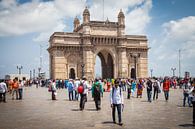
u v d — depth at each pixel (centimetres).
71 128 2330
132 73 14212
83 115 3114
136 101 4884
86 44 13200
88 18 13350
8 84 7312
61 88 11350
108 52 13912
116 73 13738
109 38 13562
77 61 13300
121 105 2614
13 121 2714
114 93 2512
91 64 13250
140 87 5800
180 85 10112
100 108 3678
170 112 3297
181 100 5012
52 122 2642
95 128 2317
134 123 2541
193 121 2456
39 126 2436
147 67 14362
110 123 2559
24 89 10469
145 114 3139
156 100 5053
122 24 13775
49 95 6788
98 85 3656
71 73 13350
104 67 15012
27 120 2773
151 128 2288
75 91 5262
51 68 13938
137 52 14262
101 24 13550
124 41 13788
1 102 4850
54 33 13000
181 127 2317
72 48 13225
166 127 2322
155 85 5197
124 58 13762
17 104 4475
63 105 4284
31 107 4000
